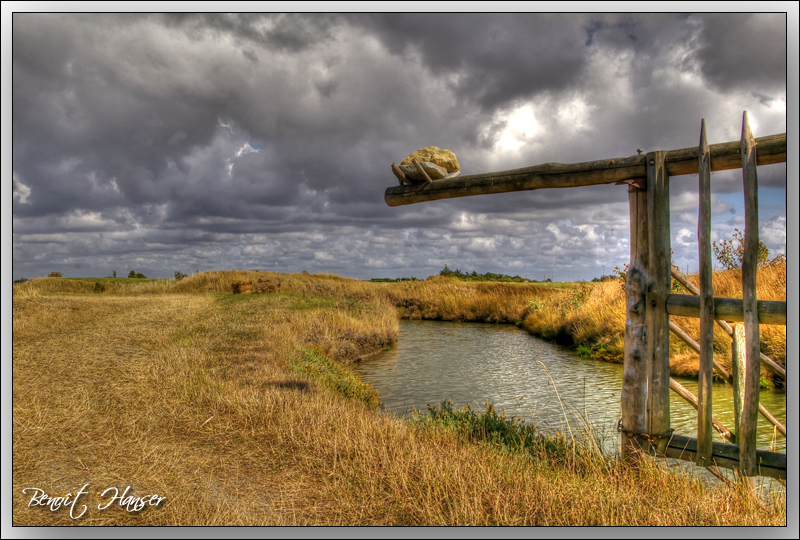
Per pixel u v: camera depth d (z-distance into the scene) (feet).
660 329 16.21
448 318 92.12
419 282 117.80
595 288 67.77
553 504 13.10
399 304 99.35
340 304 71.36
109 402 21.62
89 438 17.43
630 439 16.60
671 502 13.29
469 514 12.62
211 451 16.93
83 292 89.04
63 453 16.10
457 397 34.22
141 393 22.91
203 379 25.62
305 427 19.19
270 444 17.63
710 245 14.98
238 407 21.15
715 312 14.99
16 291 59.52
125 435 17.93
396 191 21.98
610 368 43.83
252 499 13.52
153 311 52.85
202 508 12.80
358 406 26.04
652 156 16.01
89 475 14.60
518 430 21.16
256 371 29.22
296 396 23.43
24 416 19.08
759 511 12.94
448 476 14.70
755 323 13.94
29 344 33.24
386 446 17.22
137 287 91.71
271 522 12.19
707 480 17.80
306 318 53.42
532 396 34.22
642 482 14.64
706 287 14.96
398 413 29.53
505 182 18.83
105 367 27.68
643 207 16.48
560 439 19.84
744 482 13.97
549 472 16.15
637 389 16.52
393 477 14.53
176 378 25.58
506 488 14.23
